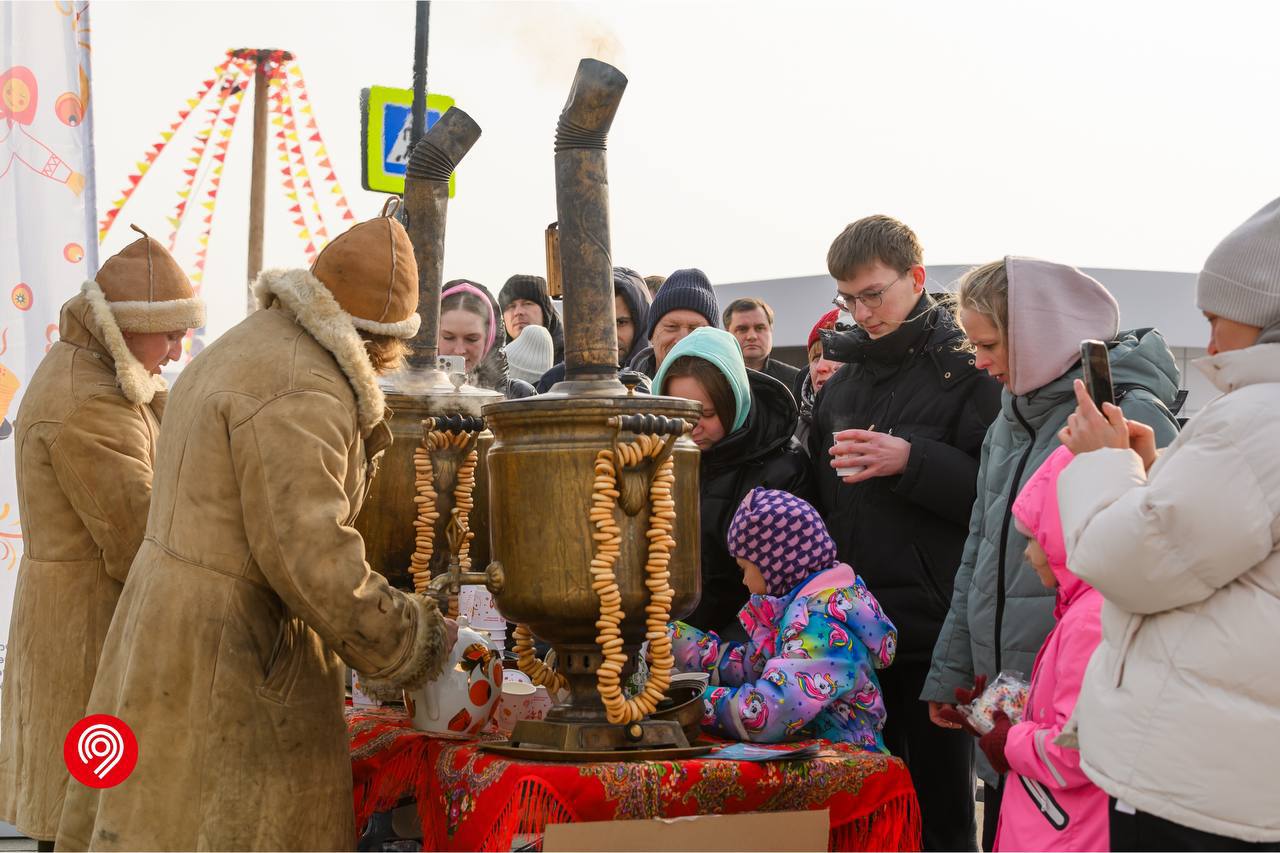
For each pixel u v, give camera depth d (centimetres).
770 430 309
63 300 417
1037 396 254
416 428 266
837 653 242
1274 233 191
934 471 283
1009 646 252
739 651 266
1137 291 1127
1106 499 194
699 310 387
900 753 307
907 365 307
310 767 226
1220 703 180
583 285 224
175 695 221
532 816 199
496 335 430
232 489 224
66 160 418
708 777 209
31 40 416
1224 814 179
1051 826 210
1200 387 1116
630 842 195
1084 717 195
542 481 212
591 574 209
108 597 337
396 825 275
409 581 266
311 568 214
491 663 245
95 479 321
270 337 231
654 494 212
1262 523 178
